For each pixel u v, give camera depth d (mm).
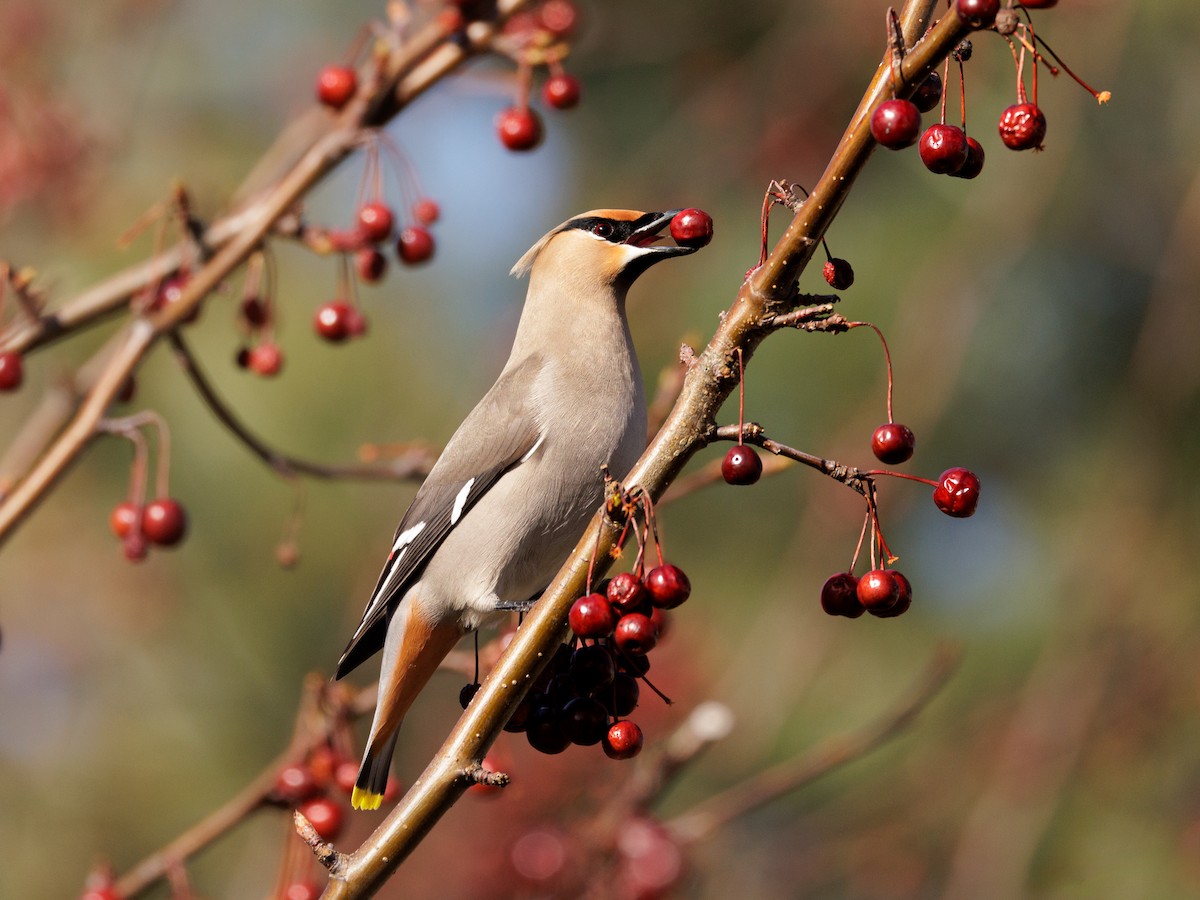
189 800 13133
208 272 8328
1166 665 12695
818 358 12477
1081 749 12625
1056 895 12531
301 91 13969
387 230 8531
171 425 12609
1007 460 12883
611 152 14414
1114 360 12805
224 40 14047
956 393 12797
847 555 12672
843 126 13398
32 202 11102
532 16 9008
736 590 12867
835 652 12734
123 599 13266
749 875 12547
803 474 12734
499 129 8625
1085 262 12781
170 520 8281
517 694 5699
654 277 12953
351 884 5691
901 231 12734
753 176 13453
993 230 12469
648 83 14391
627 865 8617
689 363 5516
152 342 8281
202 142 13555
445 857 11164
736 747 12273
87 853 13117
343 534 12984
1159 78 12570
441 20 8602
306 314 13016
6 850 13094
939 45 4895
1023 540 12953
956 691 12867
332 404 12930
